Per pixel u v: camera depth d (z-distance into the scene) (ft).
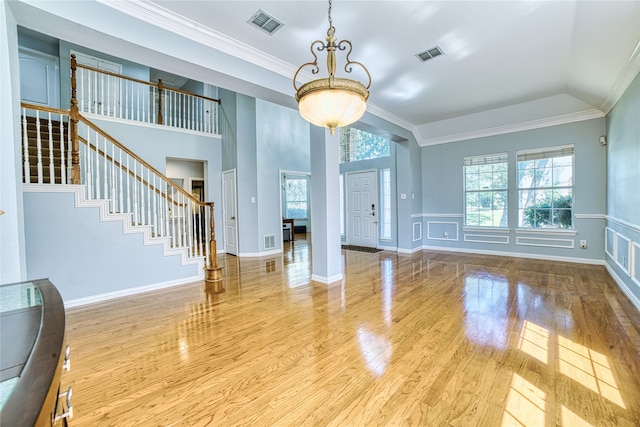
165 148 18.89
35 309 3.00
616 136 12.16
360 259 17.98
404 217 19.92
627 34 7.98
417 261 17.11
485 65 10.97
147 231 12.22
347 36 8.93
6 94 5.52
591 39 8.82
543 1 7.42
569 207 15.74
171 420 4.85
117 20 7.00
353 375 6.05
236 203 20.17
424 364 6.41
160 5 7.34
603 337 7.43
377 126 16.11
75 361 6.71
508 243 17.75
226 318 9.17
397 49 9.73
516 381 5.74
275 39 8.97
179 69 8.70
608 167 13.94
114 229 11.41
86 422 4.79
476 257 17.80
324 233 12.92
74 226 10.57
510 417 4.78
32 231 9.78
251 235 20.08
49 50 18.71
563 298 10.31
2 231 5.50
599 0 7.08
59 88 18.71
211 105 21.84
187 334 8.07
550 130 16.08
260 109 20.34
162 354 7.00
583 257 15.30
